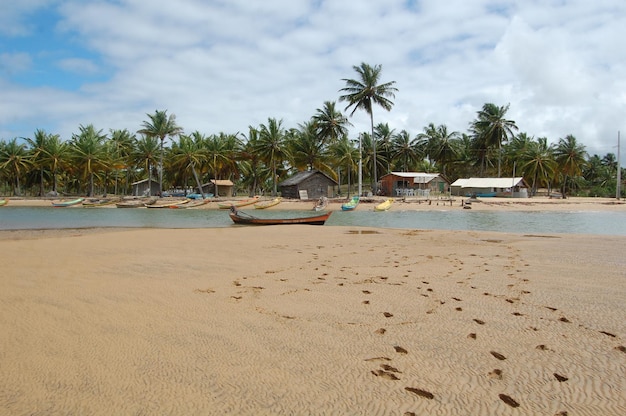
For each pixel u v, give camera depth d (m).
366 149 70.31
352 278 7.91
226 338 4.70
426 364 3.96
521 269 8.72
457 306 5.88
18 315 5.65
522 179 59.47
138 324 5.23
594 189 73.75
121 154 70.06
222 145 63.16
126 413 3.18
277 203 47.47
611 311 5.55
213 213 38.47
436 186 66.81
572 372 3.76
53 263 9.77
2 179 69.06
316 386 3.55
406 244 13.70
